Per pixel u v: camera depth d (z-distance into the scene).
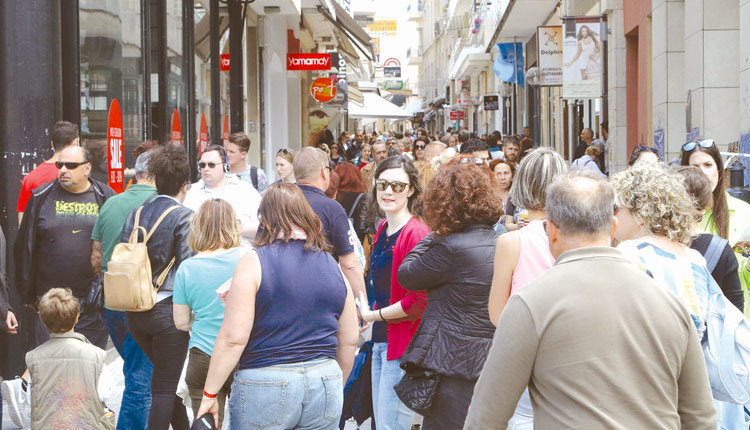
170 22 17.59
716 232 7.30
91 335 8.97
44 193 8.95
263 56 31.20
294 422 5.57
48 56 10.18
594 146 22.91
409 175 7.69
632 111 25.03
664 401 3.80
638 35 23.88
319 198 8.35
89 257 8.93
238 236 7.29
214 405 5.57
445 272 5.98
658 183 5.35
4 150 10.04
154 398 7.63
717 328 5.36
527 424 5.75
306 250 5.71
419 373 6.01
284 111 33.34
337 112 50.56
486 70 66.94
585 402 3.70
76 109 11.97
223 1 23.53
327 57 33.97
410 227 7.27
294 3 27.75
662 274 5.26
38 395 7.24
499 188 12.59
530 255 5.65
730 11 16.45
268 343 5.55
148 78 15.77
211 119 22.39
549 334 3.77
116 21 13.99
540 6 37.53
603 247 3.92
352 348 5.97
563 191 3.99
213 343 7.12
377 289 7.73
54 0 10.24
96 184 9.13
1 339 9.93
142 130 15.49
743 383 5.32
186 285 7.15
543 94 44.84
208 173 9.82
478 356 5.88
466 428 3.96
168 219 7.77
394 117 62.84
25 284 8.94
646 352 3.77
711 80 16.56
